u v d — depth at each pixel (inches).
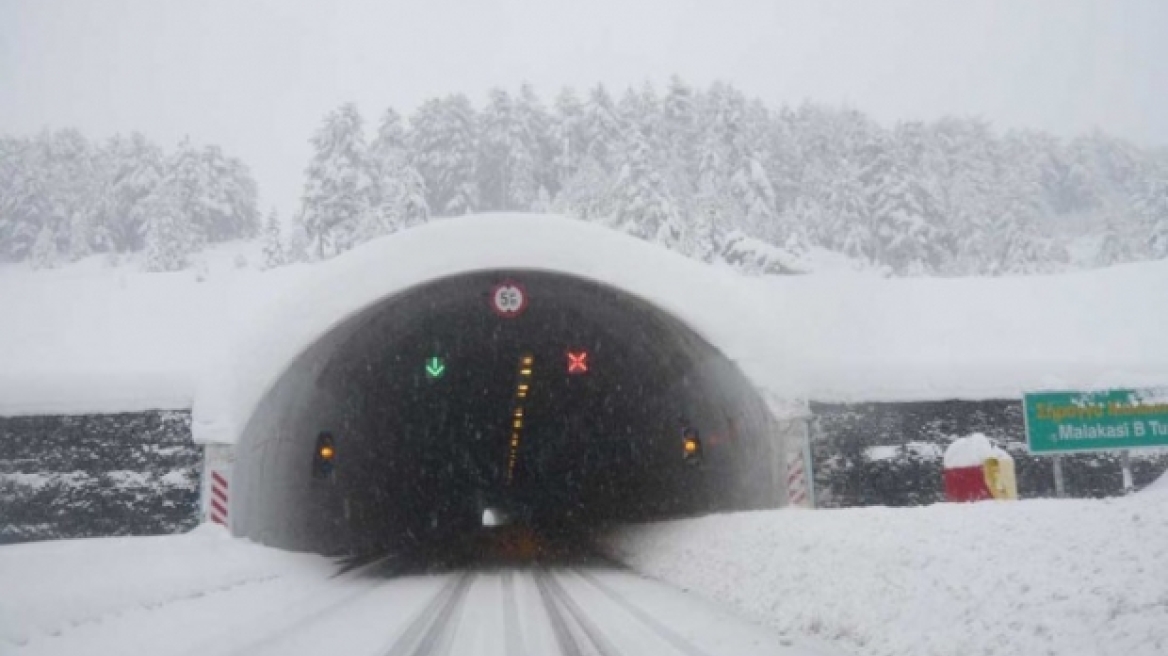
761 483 856.9
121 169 3762.3
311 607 535.5
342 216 2610.7
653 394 1194.6
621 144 2992.1
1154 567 264.1
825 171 3353.8
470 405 1605.6
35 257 3506.4
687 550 707.4
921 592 337.4
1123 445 645.9
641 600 550.9
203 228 3917.3
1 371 779.4
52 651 320.8
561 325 1135.6
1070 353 873.5
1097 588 268.2
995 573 314.2
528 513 2645.2
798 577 446.3
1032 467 827.4
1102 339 897.5
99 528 741.3
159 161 3902.6
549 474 2100.1
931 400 831.7
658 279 844.6
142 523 740.0
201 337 839.1
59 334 859.4
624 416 1400.1
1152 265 1035.3
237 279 991.0
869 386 828.6
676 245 2194.9
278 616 487.8
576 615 487.2
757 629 417.1
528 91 3531.0
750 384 816.9
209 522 684.7
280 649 384.2
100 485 746.2
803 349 839.7
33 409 753.6
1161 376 824.9
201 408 734.5
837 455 820.0
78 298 952.3
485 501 2687.0
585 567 837.8
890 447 823.7
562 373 1382.9
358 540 1224.2
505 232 839.7
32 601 347.3
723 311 837.8
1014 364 845.8
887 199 2719.0
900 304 968.3
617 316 999.0
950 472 662.5
